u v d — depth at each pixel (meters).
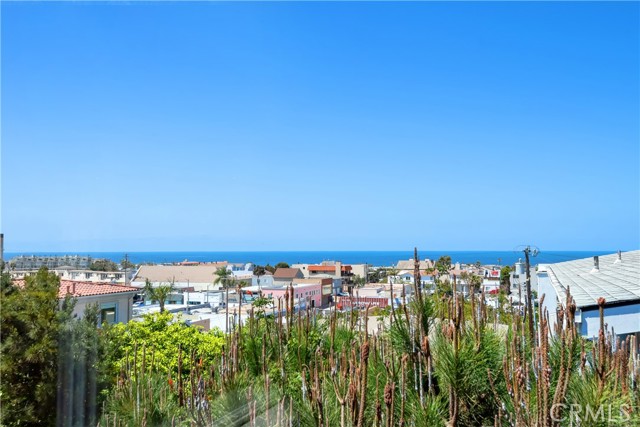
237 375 5.84
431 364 5.47
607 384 4.32
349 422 4.37
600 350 4.30
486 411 5.13
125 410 3.72
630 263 16.91
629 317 8.58
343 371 5.16
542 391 4.12
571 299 4.96
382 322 7.12
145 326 11.40
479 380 5.16
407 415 5.05
